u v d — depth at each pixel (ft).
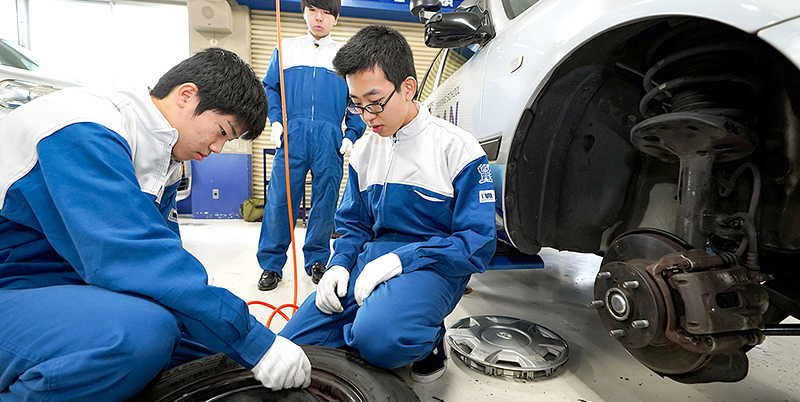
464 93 4.91
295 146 5.54
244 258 7.43
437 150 3.12
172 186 2.86
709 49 2.26
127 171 1.97
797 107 2.14
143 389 2.14
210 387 2.30
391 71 2.69
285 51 5.71
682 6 2.00
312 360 2.63
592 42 2.87
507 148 3.51
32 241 2.15
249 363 2.13
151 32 14.16
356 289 2.84
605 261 2.89
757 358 3.59
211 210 13.78
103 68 14.19
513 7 4.42
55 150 1.86
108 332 1.80
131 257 1.87
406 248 2.92
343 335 3.05
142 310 1.92
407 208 3.21
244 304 2.11
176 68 2.25
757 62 2.24
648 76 2.66
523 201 3.59
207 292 1.96
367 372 2.48
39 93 5.95
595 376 3.22
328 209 5.87
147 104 2.19
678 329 2.17
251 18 14.30
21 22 13.96
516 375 3.12
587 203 3.71
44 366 1.71
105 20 14.03
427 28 4.34
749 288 2.20
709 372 2.34
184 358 2.73
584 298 5.45
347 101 6.06
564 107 3.36
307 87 5.60
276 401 2.30
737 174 2.52
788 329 2.45
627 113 3.44
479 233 2.89
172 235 2.10
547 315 4.70
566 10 3.12
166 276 1.91
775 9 1.64
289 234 5.68
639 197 3.61
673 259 2.19
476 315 4.58
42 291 1.94
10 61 6.67
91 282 1.93
